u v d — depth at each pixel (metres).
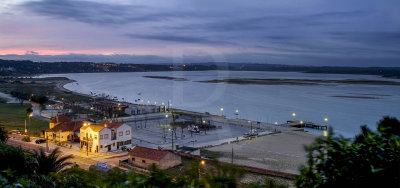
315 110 116.44
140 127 82.25
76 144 57.97
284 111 115.69
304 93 174.38
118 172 7.86
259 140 68.25
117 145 54.59
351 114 105.50
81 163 44.16
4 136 36.88
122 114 99.31
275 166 46.81
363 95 161.12
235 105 128.00
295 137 72.00
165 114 101.19
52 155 20.33
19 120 85.31
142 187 6.90
